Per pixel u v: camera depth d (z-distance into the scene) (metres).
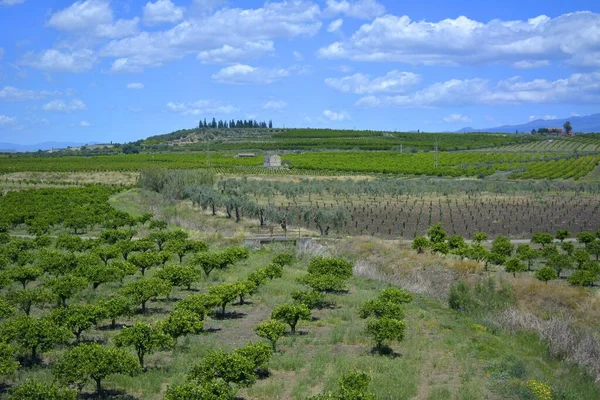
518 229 70.88
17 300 29.11
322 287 34.88
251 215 71.44
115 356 20.36
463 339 28.05
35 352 23.55
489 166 158.12
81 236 59.19
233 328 29.55
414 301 35.75
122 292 31.12
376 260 48.00
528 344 28.30
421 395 21.14
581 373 24.95
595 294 36.22
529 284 36.03
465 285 35.88
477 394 20.89
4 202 81.12
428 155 192.25
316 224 67.56
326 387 21.03
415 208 90.88
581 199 100.56
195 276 36.03
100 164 171.50
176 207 87.81
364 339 27.66
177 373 22.59
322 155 194.12
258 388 21.19
